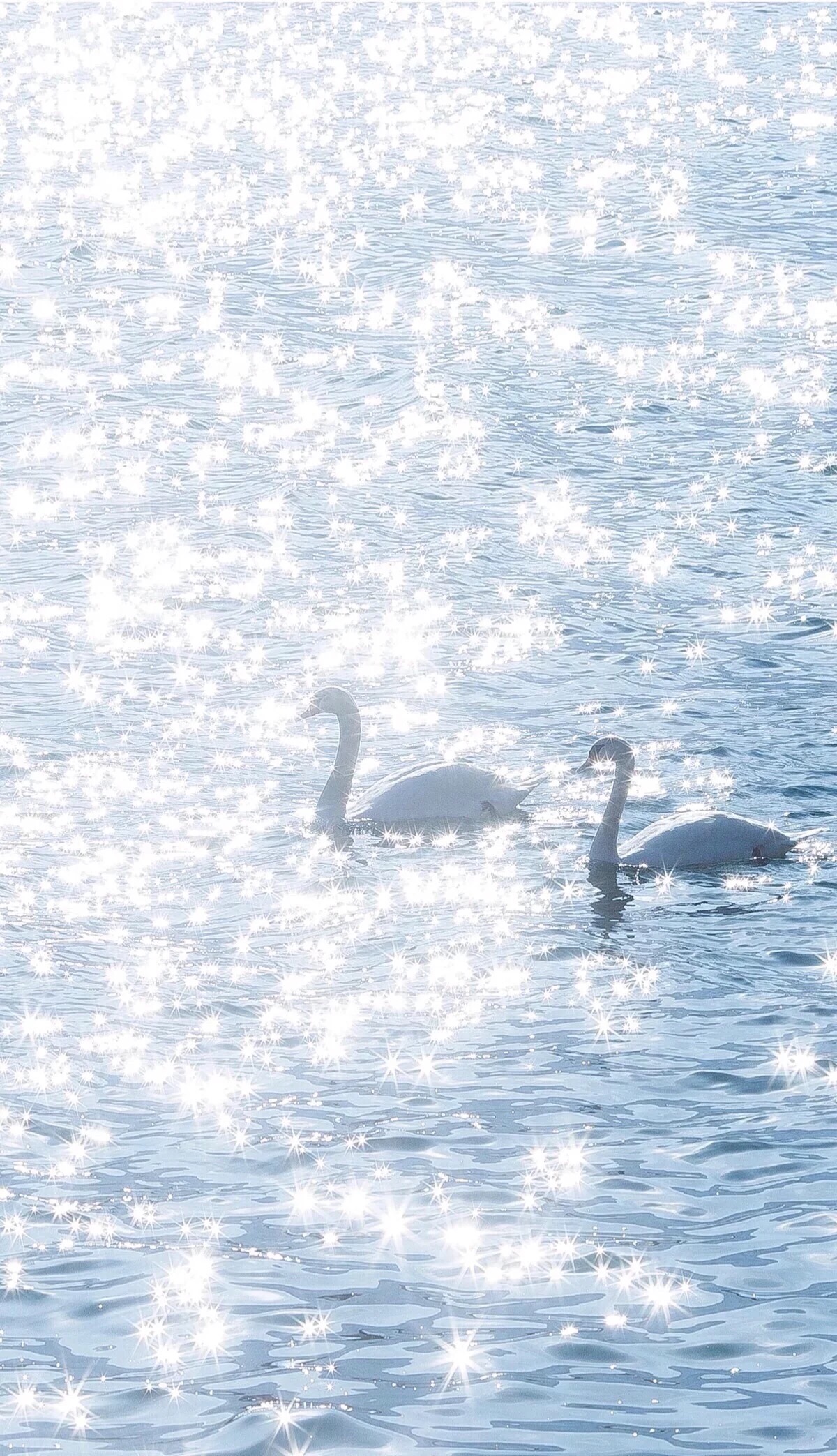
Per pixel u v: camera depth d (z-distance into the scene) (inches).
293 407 1368.1
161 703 854.5
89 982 574.9
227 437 1294.3
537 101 2797.7
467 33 3609.7
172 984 574.9
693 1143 471.8
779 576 1038.4
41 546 1074.1
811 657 917.8
